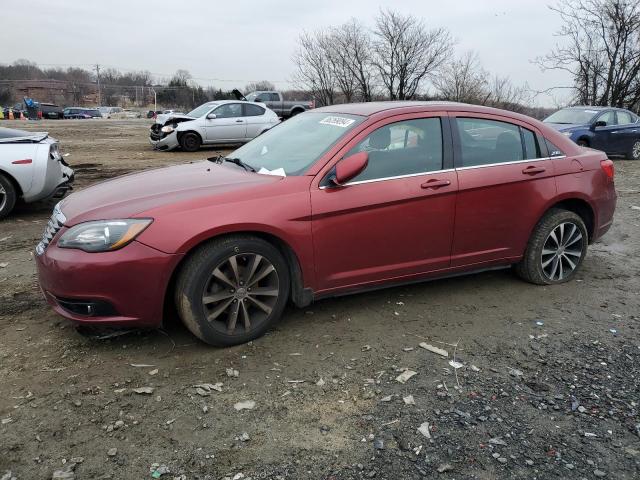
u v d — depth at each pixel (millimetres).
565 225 4703
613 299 4504
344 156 3766
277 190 3545
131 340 3590
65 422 2734
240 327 3555
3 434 2633
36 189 7168
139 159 14305
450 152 4133
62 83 107125
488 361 3436
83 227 3246
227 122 16594
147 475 2387
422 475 2420
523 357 3494
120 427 2705
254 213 3406
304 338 3688
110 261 3145
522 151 4488
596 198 4824
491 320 4039
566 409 2934
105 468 2422
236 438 2648
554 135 4707
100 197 3621
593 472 2463
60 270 3186
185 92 99000
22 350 3447
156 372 3213
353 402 2967
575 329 3918
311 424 2770
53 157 7375
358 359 3424
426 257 4102
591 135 14617
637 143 15742
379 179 3832
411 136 4031
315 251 3645
